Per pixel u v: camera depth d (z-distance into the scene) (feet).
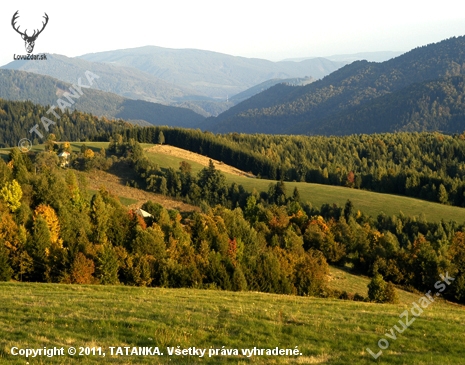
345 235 269.23
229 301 108.47
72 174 273.95
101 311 86.58
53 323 77.15
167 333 75.20
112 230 218.79
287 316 91.04
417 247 246.68
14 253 163.32
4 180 241.35
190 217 315.99
